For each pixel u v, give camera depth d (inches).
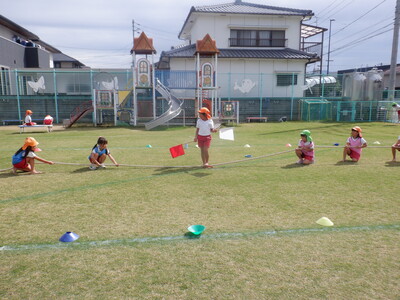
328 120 909.2
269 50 1019.3
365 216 165.5
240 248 131.3
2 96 852.0
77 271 114.8
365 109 887.1
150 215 167.9
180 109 730.8
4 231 148.7
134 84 747.4
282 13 998.4
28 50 1042.7
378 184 225.5
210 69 764.6
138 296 100.3
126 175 256.7
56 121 871.7
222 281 108.0
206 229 149.9
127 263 120.0
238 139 498.3
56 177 251.0
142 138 519.8
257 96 994.1
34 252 128.9
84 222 159.2
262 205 182.5
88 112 817.5
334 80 1019.9
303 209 175.9
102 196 201.2
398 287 104.5
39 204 186.5
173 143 456.4
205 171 269.6
